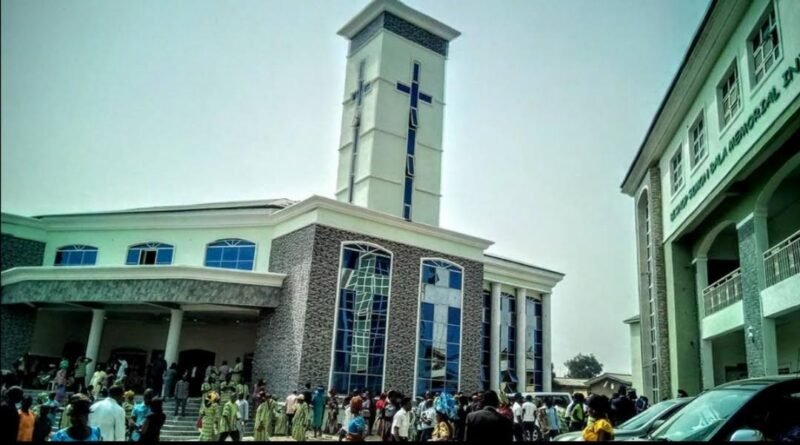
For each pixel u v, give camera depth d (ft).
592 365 203.72
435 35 114.52
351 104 111.45
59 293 77.56
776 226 58.23
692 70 61.93
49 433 25.36
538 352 131.75
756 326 52.65
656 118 73.87
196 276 81.56
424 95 111.34
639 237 90.68
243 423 63.87
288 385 78.54
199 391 92.22
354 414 53.88
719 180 57.57
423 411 61.72
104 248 88.07
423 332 90.22
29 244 78.02
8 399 23.66
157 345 99.55
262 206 93.30
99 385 69.56
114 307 85.61
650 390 83.56
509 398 67.97
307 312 79.87
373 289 86.48
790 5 43.62
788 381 26.20
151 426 29.78
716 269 71.46
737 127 53.42
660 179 80.94
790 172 49.62
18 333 74.13
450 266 95.96
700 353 70.74
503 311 127.24
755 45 51.31
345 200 106.32
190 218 93.66
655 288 78.64
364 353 83.71
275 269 89.25
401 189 104.88
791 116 43.29
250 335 101.60
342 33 117.29
